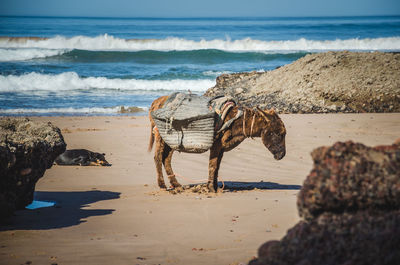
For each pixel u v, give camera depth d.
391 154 5.05
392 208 4.99
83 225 9.30
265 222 9.22
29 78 45.47
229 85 41.97
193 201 11.42
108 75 51.44
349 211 5.07
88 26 162.38
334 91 33.12
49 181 15.48
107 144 21.69
